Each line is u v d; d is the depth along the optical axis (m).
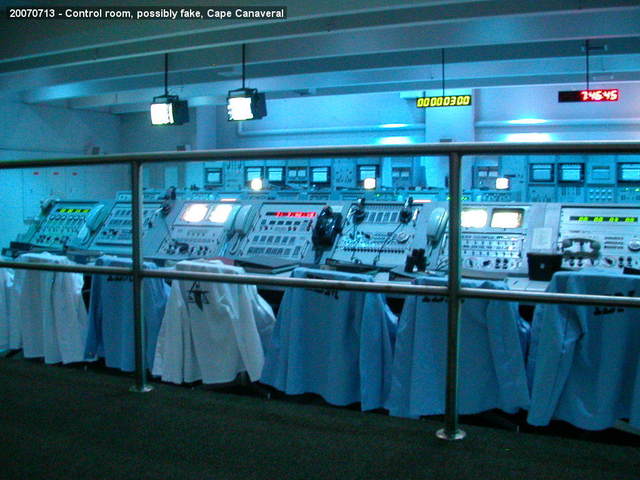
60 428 1.88
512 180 9.55
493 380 2.36
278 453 1.69
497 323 2.29
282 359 2.61
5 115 10.92
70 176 11.96
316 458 1.66
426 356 2.35
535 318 2.30
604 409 2.12
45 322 3.15
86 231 5.26
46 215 5.77
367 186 7.21
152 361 2.89
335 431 1.84
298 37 7.08
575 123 10.80
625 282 2.13
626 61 8.23
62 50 6.48
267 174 11.09
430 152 1.71
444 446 1.72
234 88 9.88
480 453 1.68
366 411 2.43
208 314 2.70
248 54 7.98
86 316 3.20
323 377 2.55
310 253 4.20
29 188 11.23
